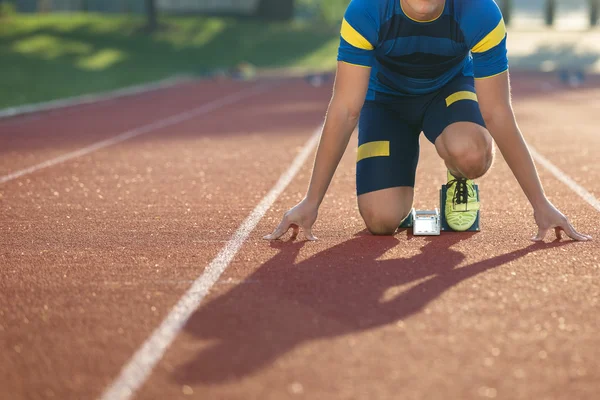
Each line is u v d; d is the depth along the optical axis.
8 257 4.49
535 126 11.88
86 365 2.90
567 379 2.71
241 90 21.03
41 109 15.00
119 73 25.94
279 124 12.55
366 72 4.32
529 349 2.97
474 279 3.84
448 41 4.29
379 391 2.62
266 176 7.36
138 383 2.73
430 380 2.71
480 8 4.13
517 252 4.34
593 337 3.08
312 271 4.05
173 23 36.62
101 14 42.41
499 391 2.62
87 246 4.72
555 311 3.38
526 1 85.12
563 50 36.31
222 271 4.09
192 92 20.53
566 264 4.09
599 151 8.90
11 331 3.28
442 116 4.61
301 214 4.68
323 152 4.51
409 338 3.09
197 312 3.45
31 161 8.52
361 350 2.97
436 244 4.57
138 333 3.21
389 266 4.11
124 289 3.81
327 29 39.09
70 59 28.58
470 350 2.96
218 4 39.53
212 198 6.28
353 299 3.57
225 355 2.96
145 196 6.41
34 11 42.56
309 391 2.63
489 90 4.32
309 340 3.09
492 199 6.04
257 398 2.59
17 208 5.98
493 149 4.52
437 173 7.39
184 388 2.68
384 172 4.66
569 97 17.72
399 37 4.26
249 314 3.41
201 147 9.67
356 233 4.91
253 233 4.98
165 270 4.14
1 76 22.05
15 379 2.80
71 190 6.73
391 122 4.83
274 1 39.38
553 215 4.56
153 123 12.86
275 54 33.78
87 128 12.14
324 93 19.52
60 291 3.80
